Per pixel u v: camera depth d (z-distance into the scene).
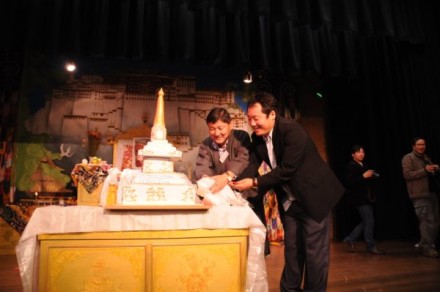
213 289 1.59
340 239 5.76
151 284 1.51
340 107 6.11
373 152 5.85
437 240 4.71
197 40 4.34
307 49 4.70
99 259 1.48
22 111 4.95
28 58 5.04
